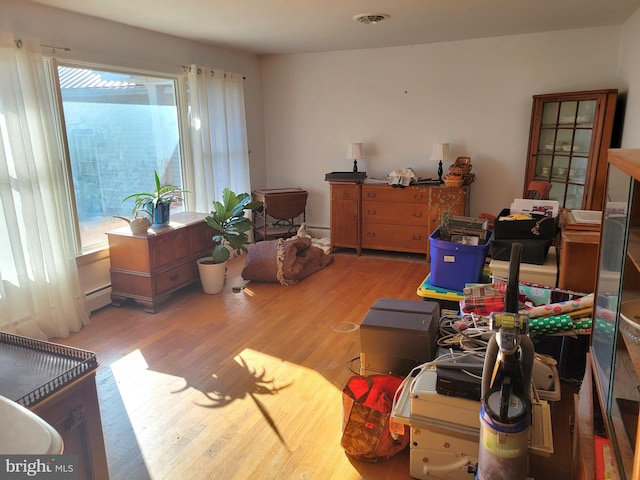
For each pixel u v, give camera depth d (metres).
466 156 4.82
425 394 1.66
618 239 1.37
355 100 5.21
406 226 4.82
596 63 4.17
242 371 2.63
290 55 5.39
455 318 2.22
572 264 2.31
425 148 5.01
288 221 5.79
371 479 1.81
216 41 4.51
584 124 3.95
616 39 4.05
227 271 4.55
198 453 1.97
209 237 4.14
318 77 5.32
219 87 4.67
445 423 1.66
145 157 4.12
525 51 4.39
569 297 2.25
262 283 4.18
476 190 4.87
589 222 2.48
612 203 1.47
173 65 4.25
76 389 1.18
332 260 4.86
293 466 1.89
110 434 2.09
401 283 4.13
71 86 3.37
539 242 2.54
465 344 1.93
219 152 4.79
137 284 3.52
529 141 4.30
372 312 2.20
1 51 2.73
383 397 1.99
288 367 2.68
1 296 2.82
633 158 1.19
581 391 1.79
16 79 2.81
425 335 1.98
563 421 2.08
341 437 1.98
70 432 1.18
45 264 3.01
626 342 1.19
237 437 2.07
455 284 2.51
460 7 3.32
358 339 3.03
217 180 4.80
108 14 3.35
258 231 5.54
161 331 3.19
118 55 3.67
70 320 3.15
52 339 3.07
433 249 2.55
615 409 1.21
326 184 5.58
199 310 3.56
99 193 3.68
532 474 1.82
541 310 2.06
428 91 4.87
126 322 3.35
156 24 3.70
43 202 3.02
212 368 2.67
